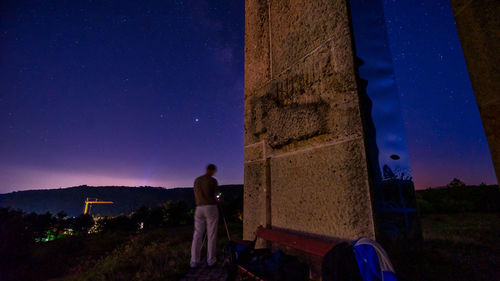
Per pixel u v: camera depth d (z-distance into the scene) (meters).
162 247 5.62
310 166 2.90
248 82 4.48
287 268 2.25
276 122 3.51
